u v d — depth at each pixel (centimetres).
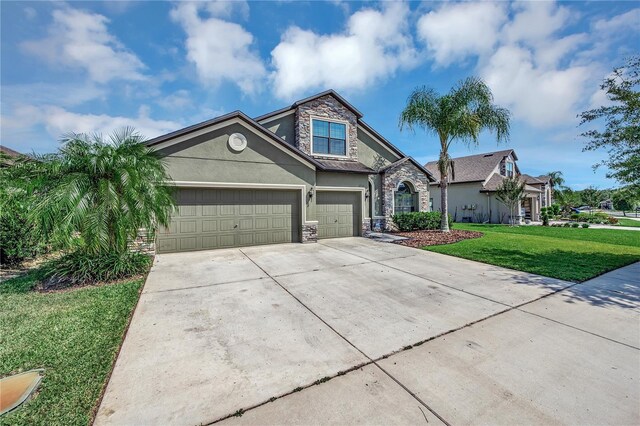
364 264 839
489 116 1373
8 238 805
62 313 469
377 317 468
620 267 796
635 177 802
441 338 397
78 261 650
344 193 1407
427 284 650
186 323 439
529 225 2252
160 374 309
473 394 280
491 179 2548
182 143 980
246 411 256
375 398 274
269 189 1160
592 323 445
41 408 255
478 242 1216
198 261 869
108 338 387
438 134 1473
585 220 2739
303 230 1205
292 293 584
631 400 272
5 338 384
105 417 246
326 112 1462
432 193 2886
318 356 350
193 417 248
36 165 671
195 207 1027
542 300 546
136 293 570
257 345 375
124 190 665
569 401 271
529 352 360
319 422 243
